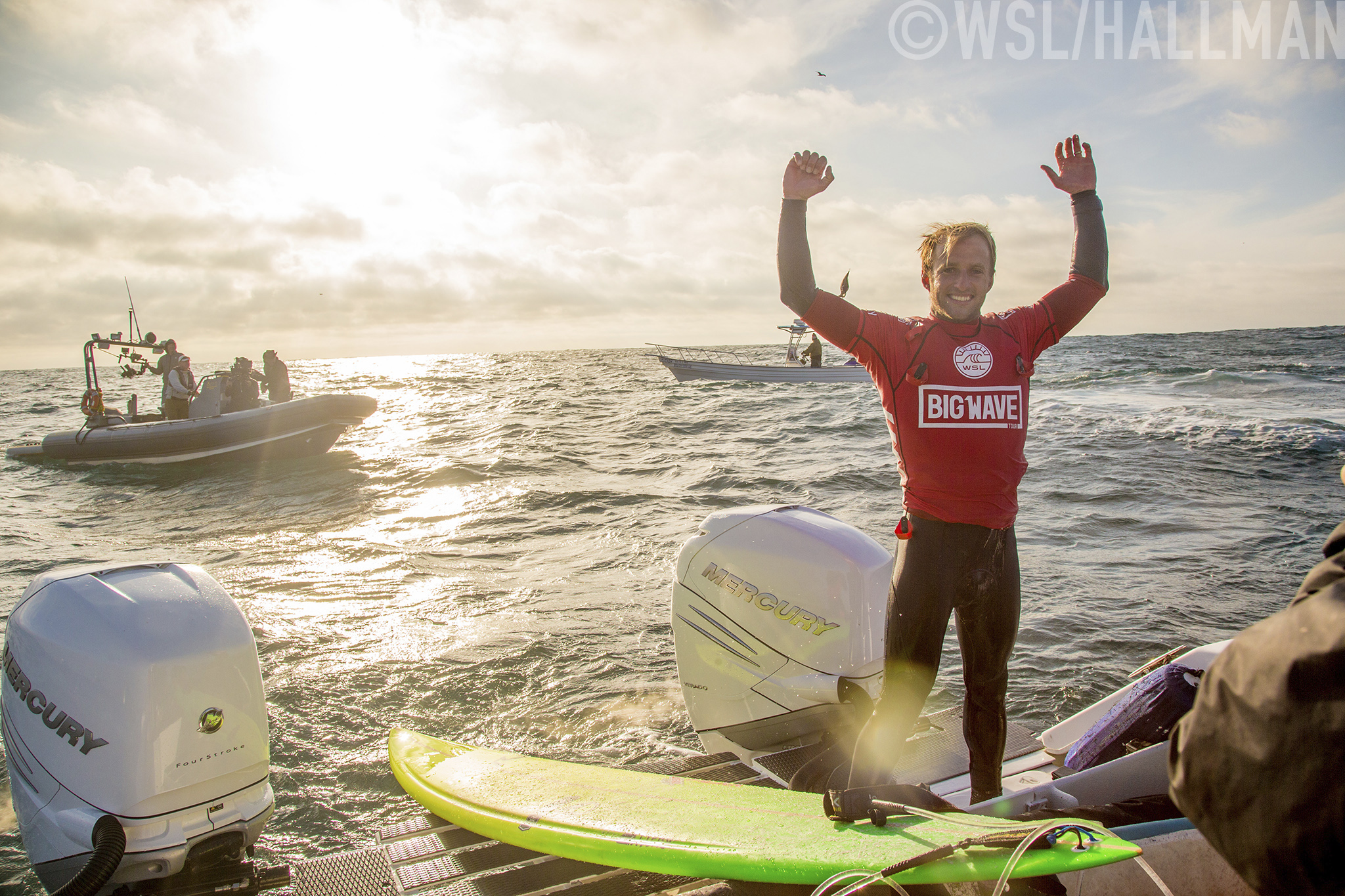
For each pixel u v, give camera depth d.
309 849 3.06
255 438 13.94
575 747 3.80
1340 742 0.68
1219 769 0.77
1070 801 2.13
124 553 7.81
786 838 1.77
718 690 2.91
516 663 4.75
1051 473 10.04
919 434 1.75
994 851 1.43
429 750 2.80
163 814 2.14
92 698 2.15
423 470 12.23
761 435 15.63
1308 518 7.62
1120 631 4.98
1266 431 12.38
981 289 1.77
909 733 1.85
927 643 1.77
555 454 13.55
